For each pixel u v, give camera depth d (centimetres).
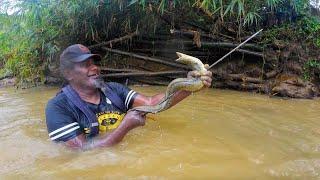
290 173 105
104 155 121
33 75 275
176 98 131
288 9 233
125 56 270
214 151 123
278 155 119
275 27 235
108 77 260
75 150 127
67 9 239
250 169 108
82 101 136
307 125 152
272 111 177
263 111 177
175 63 251
